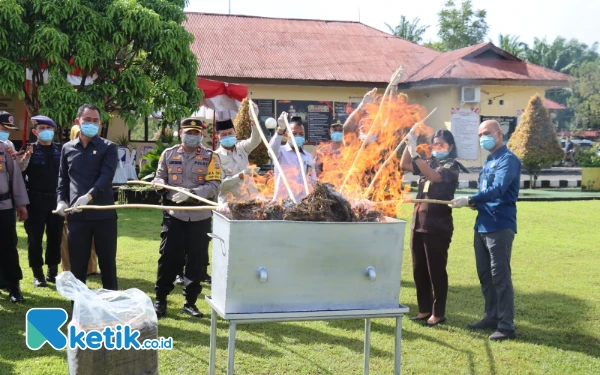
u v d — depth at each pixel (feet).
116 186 40.55
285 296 10.07
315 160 21.68
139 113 35.91
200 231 16.10
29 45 32.68
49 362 12.61
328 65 62.34
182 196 13.12
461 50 64.03
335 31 72.38
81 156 15.14
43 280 19.22
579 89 119.85
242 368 12.71
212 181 15.96
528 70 60.95
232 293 9.84
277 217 10.58
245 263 9.84
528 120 55.16
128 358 10.02
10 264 16.99
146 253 24.12
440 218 15.94
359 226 10.36
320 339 14.79
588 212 39.04
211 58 60.23
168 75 37.70
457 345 14.55
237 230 9.73
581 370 13.05
